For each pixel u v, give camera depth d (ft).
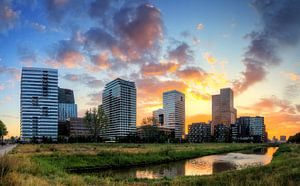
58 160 142.92
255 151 358.84
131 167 161.68
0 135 500.33
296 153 165.48
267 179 59.36
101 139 603.26
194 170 148.66
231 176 74.23
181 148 301.63
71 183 61.11
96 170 144.56
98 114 526.16
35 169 81.00
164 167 163.02
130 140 619.26
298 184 55.11
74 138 587.68
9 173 52.60
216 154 289.53
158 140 634.43
